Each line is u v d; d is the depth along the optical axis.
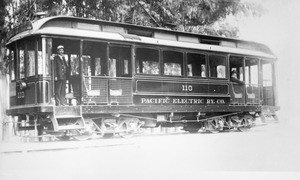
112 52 14.49
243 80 18.23
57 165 7.59
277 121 18.41
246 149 9.61
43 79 12.19
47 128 13.30
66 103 12.82
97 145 11.07
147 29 15.26
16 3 16.56
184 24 20.64
